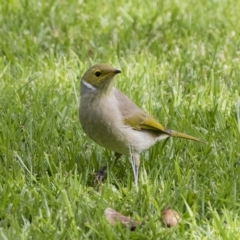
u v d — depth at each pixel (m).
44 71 14.80
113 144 10.78
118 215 9.70
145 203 10.06
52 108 12.89
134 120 10.73
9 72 14.70
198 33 17.08
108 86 10.49
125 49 16.30
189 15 17.92
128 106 10.78
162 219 9.66
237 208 10.12
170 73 14.98
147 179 10.77
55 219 9.57
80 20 17.59
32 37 16.50
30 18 17.33
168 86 14.33
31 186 10.40
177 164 10.74
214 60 15.49
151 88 14.05
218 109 13.25
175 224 9.59
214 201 10.27
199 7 18.39
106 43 16.52
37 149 11.65
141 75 14.37
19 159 11.16
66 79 14.41
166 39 16.69
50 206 10.02
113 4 18.67
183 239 9.26
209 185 10.83
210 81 14.64
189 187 10.60
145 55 15.69
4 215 9.73
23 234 9.06
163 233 9.26
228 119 12.80
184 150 12.03
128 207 10.22
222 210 9.80
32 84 14.27
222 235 9.24
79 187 10.45
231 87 14.30
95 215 9.66
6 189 10.07
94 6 18.58
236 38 16.72
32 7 18.11
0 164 11.11
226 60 15.44
